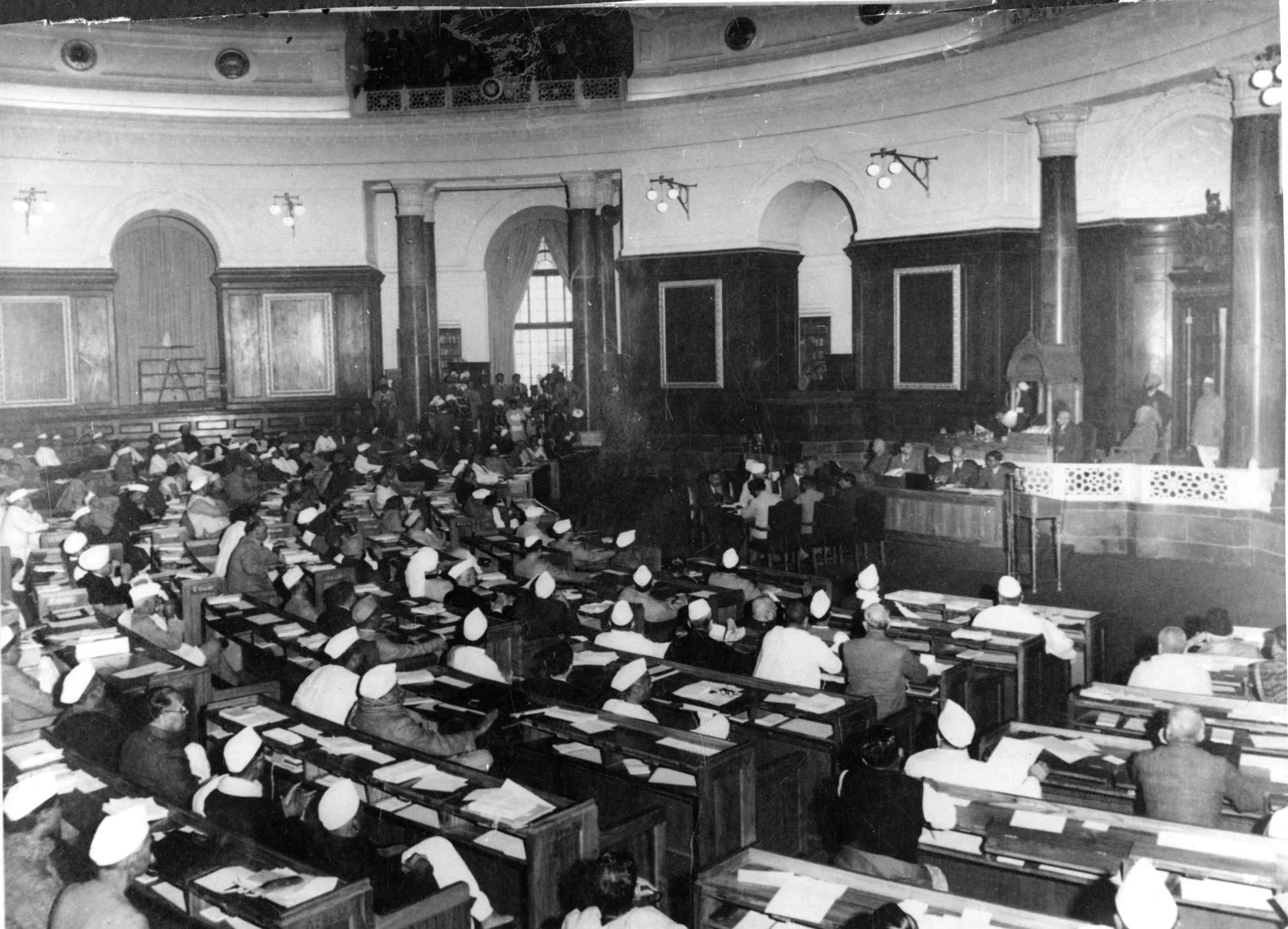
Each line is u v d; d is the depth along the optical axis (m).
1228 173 12.60
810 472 13.45
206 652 7.84
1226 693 6.22
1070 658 7.20
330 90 18.95
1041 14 12.49
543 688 6.29
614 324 18.36
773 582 9.72
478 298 21.14
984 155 14.07
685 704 5.97
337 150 19.16
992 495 11.58
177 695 5.05
